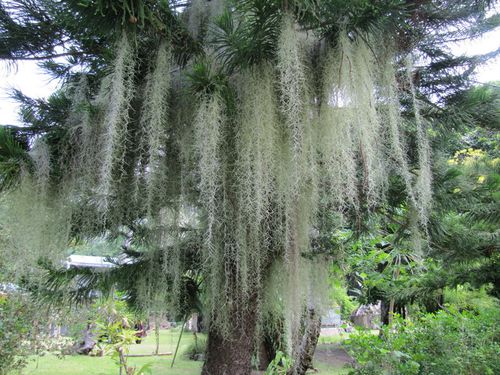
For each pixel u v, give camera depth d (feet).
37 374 13.48
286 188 4.97
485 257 9.09
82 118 4.65
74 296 6.22
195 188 5.32
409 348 9.48
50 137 4.77
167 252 5.52
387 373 8.81
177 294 5.87
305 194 5.51
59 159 4.81
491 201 7.72
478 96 6.20
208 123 4.19
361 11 3.99
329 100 4.77
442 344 9.17
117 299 8.22
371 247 12.64
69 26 4.38
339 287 10.44
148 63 4.59
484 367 8.57
